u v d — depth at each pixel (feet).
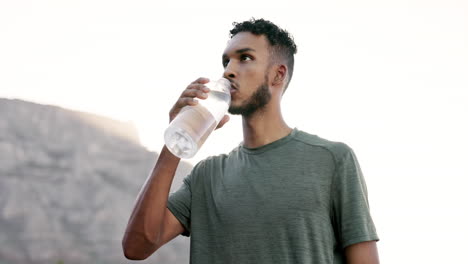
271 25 4.93
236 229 4.43
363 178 4.58
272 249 4.29
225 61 4.90
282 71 4.88
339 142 4.58
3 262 98.63
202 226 4.70
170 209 4.85
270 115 4.79
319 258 4.21
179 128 4.21
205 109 4.31
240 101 4.67
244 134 4.89
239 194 4.53
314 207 4.31
